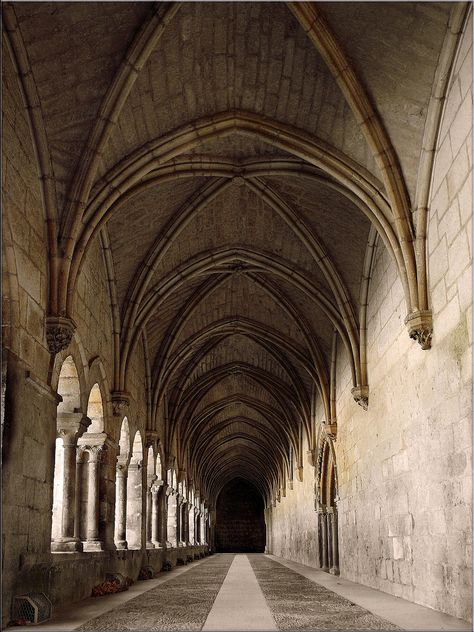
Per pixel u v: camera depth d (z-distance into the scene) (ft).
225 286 68.08
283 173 46.65
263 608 33.17
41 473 32.73
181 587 48.44
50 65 32.24
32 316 32.60
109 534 48.37
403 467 39.86
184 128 41.42
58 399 35.50
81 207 36.47
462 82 30.32
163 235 52.60
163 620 28.30
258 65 38.40
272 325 73.31
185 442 99.30
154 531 72.74
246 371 92.22
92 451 46.80
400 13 31.40
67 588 35.83
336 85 37.63
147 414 69.41
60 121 34.91
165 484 81.41
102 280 49.49
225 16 34.83
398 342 41.63
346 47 34.83
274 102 40.68
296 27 35.35
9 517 28.17
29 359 31.89
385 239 39.27
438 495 33.09
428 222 35.76
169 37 35.12
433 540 33.71
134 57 34.06
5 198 29.27
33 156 33.81
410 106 34.99
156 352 69.77
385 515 44.37
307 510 90.12
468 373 29.07
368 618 28.96
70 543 39.01
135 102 37.78
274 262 58.59
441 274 33.30
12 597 27.91
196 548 116.98
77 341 41.50
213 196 50.90
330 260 53.21
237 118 41.68
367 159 39.60
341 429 63.31
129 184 40.93
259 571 72.43
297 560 101.71
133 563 56.18
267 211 54.29
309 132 41.42
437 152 34.22
